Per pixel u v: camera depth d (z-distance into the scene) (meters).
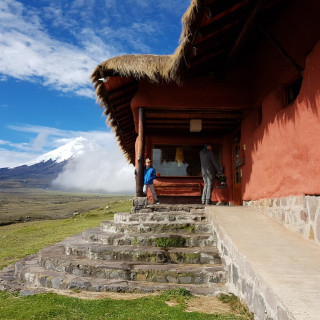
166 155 11.69
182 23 5.55
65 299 4.61
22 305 4.45
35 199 158.88
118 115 10.58
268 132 7.25
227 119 10.17
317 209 4.89
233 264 4.75
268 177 7.15
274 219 6.57
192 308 4.17
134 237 6.51
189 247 6.26
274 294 2.89
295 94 6.87
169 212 7.84
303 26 5.83
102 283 5.20
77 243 6.95
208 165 9.95
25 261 7.09
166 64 7.32
